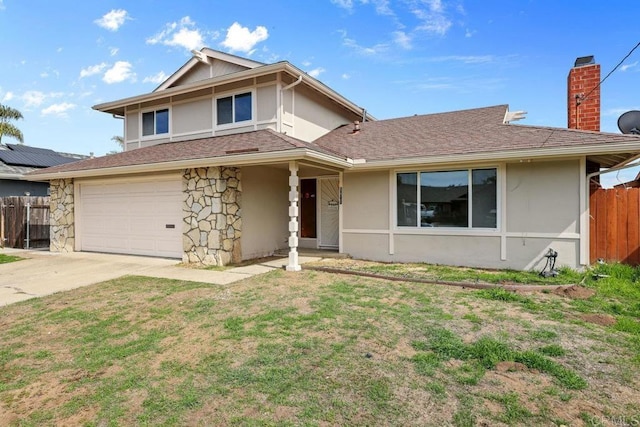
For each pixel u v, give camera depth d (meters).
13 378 3.47
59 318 5.19
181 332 4.55
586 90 10.37
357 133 12.27
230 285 7.05
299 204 12.45
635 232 8.09
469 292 6.34
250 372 3.46
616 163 8.99
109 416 2.82
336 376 3.37
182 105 12.62
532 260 8.33
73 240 12.30
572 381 3.21
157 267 9.15
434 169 9.21
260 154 8.29
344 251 10.43
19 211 13.90
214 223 9.39
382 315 5.07
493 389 3.12
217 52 12.70
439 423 2.66
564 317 4.94
